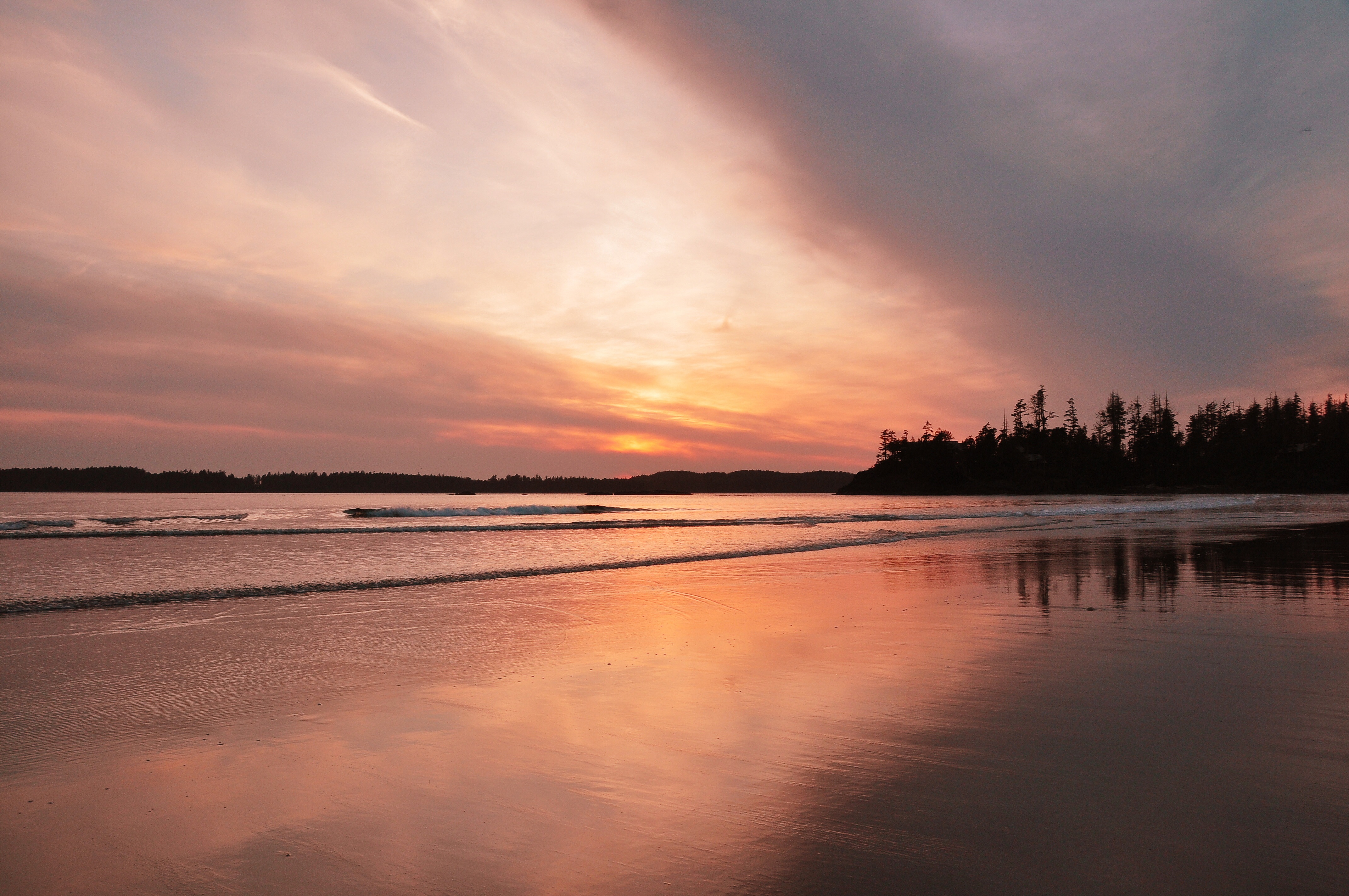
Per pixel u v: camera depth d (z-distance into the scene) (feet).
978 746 16.87
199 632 31.27
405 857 11.91
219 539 86.33
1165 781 14.62
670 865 11.53
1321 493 407.23
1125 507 200.85
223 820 13.39
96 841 12.54
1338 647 27.14
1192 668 24.07
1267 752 16.20
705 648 27.99
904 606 37.83
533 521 132.67
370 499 417.28
